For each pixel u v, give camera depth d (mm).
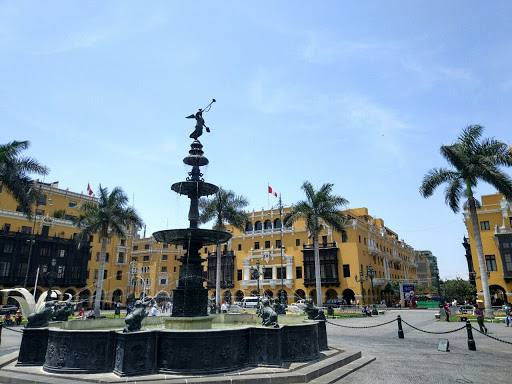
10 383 7898
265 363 8734
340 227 36656
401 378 8844
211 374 7953
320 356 10477
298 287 54406
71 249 54906
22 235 49188
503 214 42094
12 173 26141
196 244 11500
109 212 35562
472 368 10094
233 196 37719
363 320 30312
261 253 58781
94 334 8250
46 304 9953
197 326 10484
